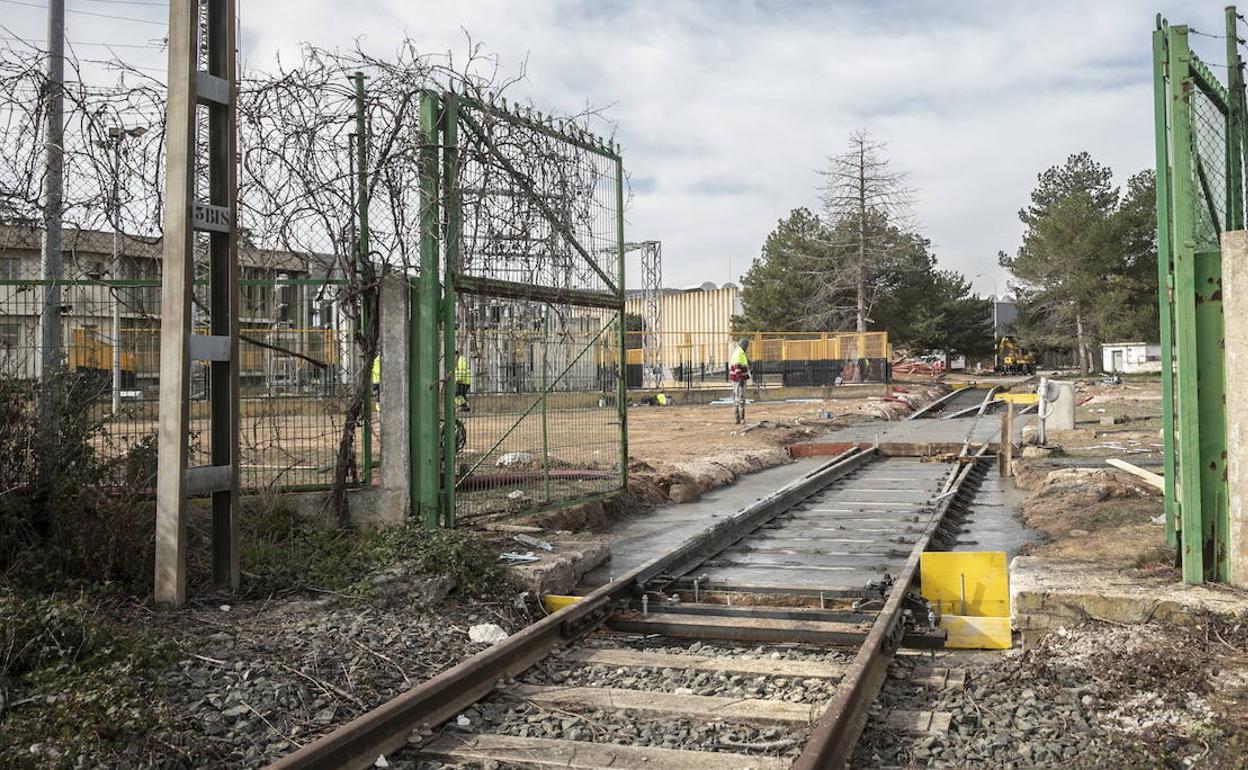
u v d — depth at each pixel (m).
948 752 4.98
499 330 10.53
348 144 9.35
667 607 8.05
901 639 6.91
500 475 12.30
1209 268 7.00
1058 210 68.75
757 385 46.88
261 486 9.69
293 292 9.78
